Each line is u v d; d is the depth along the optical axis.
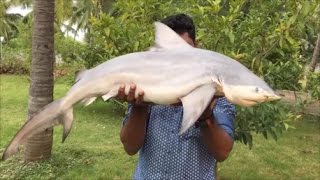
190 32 2.76
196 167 2.78
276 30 4.84
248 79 2.15
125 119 2.88
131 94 2.25
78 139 9.06
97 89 2.30
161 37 2.36
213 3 4.84
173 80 2.20
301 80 5.95
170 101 2.21
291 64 5.68
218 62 2.21
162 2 5.79
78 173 6.75
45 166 6.74
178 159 2.77
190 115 2.07
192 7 5.36
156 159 2.80
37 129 2.30
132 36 5.24
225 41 5.00
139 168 2.91
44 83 6.48
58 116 2.31
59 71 18.20
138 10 5.45
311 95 7.01
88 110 12.19
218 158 2.67
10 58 23.86
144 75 2.24
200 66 2.20
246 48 5.15
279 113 5.43
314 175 7.51
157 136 2.79
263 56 5.11
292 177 7.34
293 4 4.75
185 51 2.28
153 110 2.82
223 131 2.62
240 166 7.73
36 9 6.50
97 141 9.01
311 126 11.11
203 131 2.59
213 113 2.64
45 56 6.48
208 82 2.16
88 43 10.65
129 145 2.77
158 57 2.28
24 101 13.92
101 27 5.25
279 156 8.52
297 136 10.20
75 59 15.30
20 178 6.40
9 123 10.59
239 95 2.13
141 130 2.72
